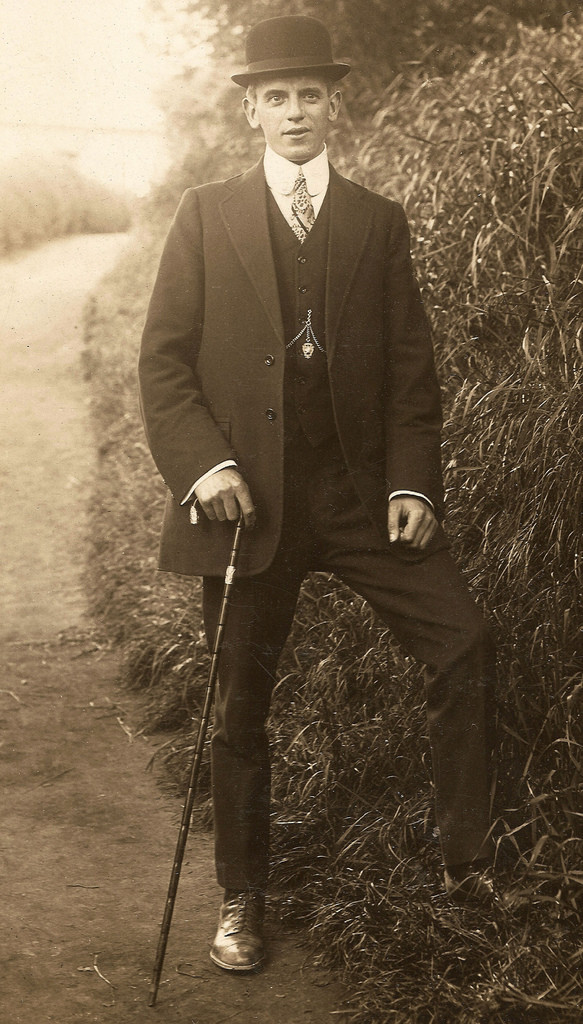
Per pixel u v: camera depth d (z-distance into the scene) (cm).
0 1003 219
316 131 221
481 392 312
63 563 556
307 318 223
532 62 460
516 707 245
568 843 221
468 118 416
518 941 212
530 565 266
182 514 232
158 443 225
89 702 392
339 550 229
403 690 278
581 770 226
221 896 264
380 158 483
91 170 850
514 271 346
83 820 306
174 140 752
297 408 224
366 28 581
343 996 220
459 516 290
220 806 236
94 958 236
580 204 338
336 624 310
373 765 271
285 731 303
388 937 225
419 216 408
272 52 216
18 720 377
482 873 219
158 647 402
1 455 721
